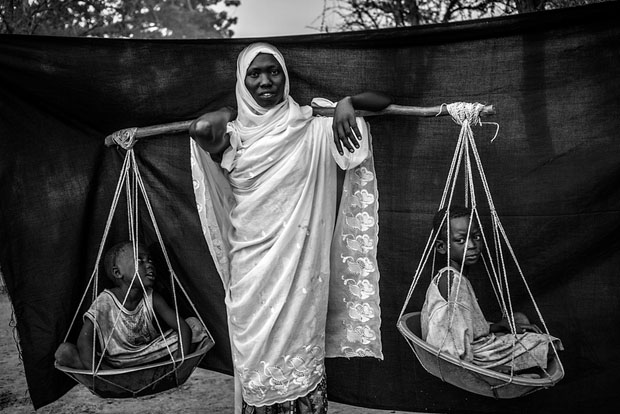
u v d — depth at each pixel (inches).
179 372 128.2
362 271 129.4
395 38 131.0
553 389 133.9
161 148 141.9
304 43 133.4
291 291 121.7
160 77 137.0
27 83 132.8
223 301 143.7
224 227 130.6
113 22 431.5
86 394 187.5
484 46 129.8
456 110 121.7
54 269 138.5
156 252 143.9
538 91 129.1
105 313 131.2
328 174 124.4
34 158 136.3
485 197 134.2
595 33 125.6
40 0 328.2
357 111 126.1
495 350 117.3
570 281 132.6
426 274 137.8
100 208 142.1
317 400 128.5
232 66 136.5
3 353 221.3
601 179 128.5
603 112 127.3
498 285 128.3
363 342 131.6
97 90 135.7
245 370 124.0
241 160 121.8
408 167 136.3
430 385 139.6
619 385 131.5
